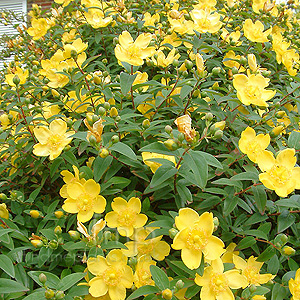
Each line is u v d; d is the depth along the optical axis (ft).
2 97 1.86
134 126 1.39
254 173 1.29
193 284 1.16
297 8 2.76
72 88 1.79
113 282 1.16
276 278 1.32
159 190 1.34
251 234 1.29
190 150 1.20
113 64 1.95
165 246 1.28
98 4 2.22
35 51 2.28
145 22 2.12
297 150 1.44
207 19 1.86
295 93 1.70
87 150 1.47
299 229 1.39
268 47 1.93
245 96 1.44
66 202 1.32
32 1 4.98
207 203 1.33
